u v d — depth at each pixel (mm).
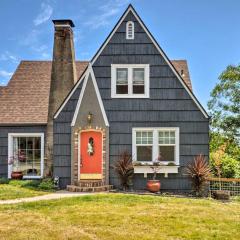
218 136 26656
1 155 20406
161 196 15836
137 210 12000
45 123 20125
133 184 18016
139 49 18344
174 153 18109
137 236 9141
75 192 16844
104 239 8898
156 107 18172
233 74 26484
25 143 20938
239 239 9102
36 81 22531
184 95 18172
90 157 18156
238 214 11953
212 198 16750
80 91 18359
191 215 11438
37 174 20688
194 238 9094
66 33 20172
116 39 18422
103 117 18109
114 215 11242
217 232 9641
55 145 18250
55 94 19672
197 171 17281
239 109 26484
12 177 20125
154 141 18078
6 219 10734
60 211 11789
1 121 20328
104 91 18266
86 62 23531
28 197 14734
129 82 18281
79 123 18141
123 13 18469
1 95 21734
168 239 8961
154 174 17875
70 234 9266
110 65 18328
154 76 18250
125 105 18203
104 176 17922
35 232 9430
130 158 18016
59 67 19922
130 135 18109
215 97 27203
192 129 18047
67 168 18141
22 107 21047
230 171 19547
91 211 11789
